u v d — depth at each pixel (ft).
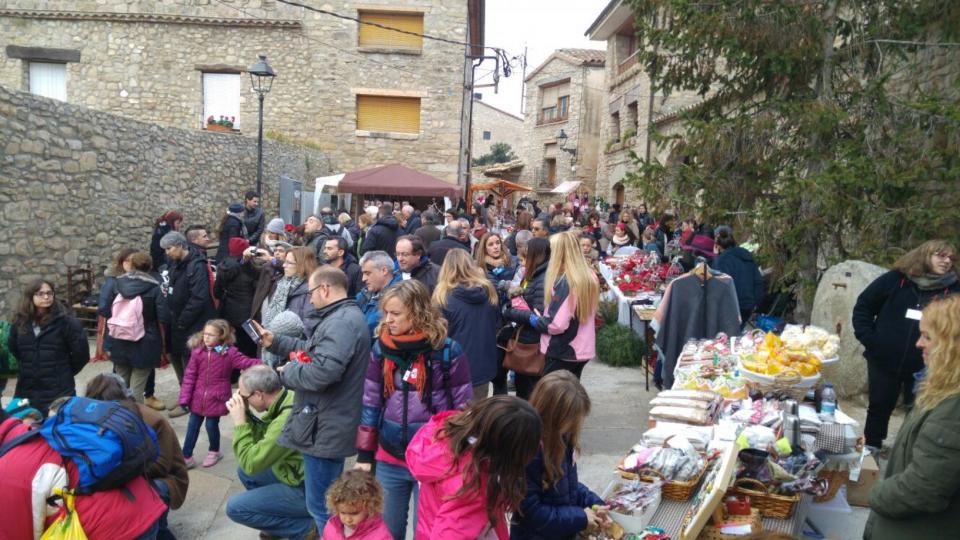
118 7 56.59
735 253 23.62
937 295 14.33
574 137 102.78
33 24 56.39
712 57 25.41
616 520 9.69
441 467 8.04
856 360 20.07
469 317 14.47
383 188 44.04
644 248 39.75
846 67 25.22
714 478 9.82
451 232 24.07
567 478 9.11
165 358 21.31
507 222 78.79
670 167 25.40
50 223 27.02
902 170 21.36
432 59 58.85
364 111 59.72
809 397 13.56
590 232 48.29
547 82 110.32
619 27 73.72
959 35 22.50
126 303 19.48
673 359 18.51
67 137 27.94
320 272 12.07
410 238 17.43
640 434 18.81
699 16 22.99
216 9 57.41
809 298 23.03
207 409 16.98
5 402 21.48
